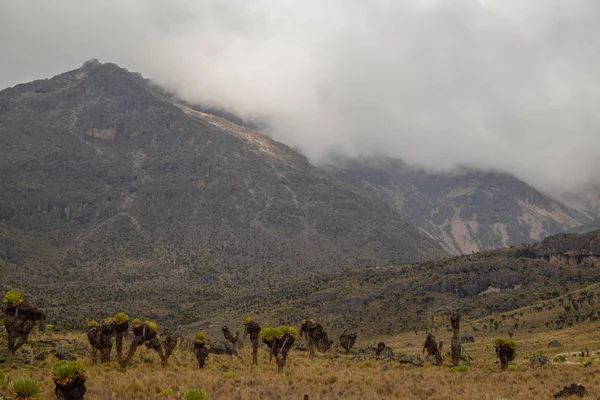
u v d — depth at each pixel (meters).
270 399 24.66
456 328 46.81
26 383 18.83
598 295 182.38
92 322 36.72
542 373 36.81
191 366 37.38
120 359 34.94
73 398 21.56
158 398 24.28
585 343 95.12
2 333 41.53
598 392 27.59
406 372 37.75
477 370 42.69
